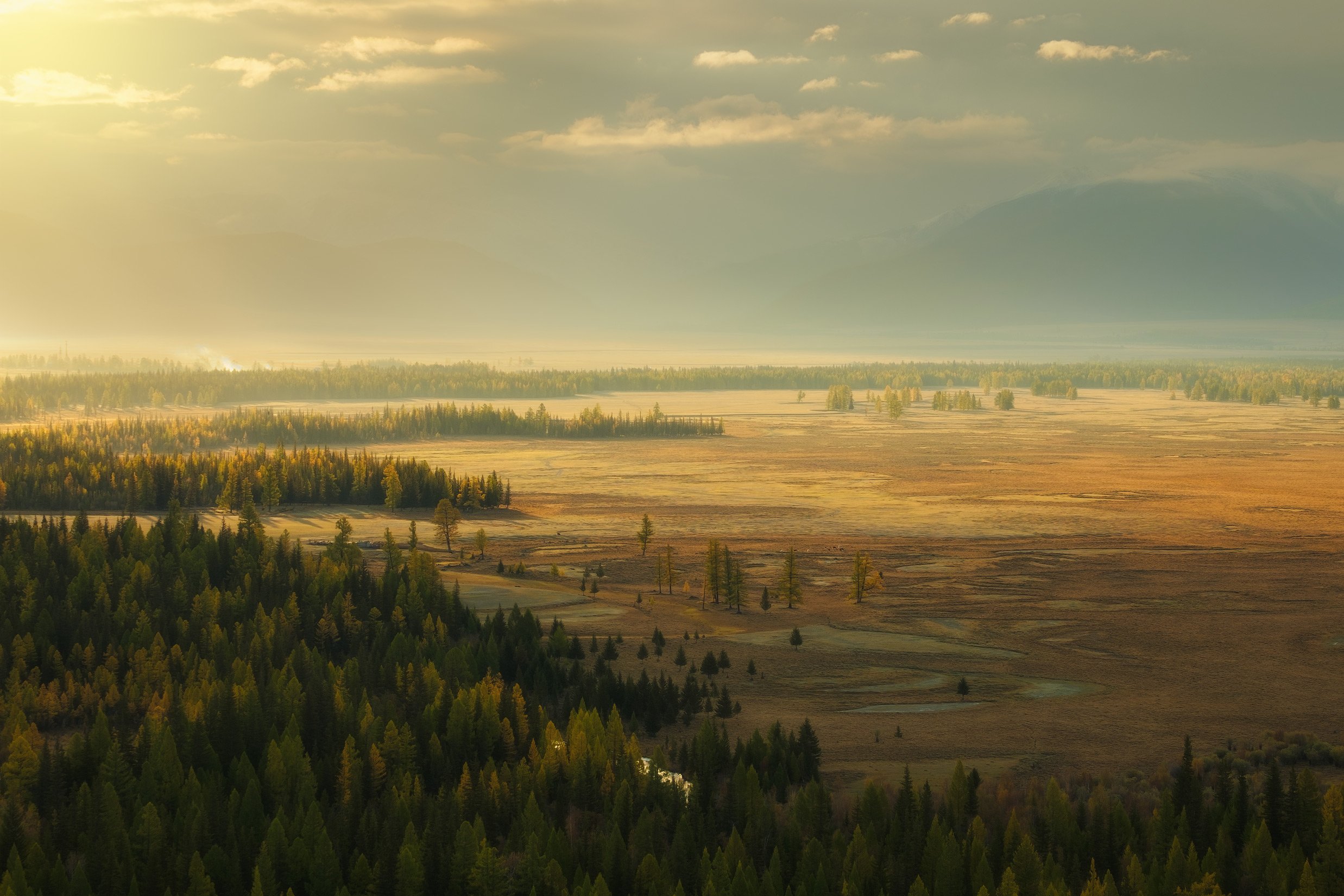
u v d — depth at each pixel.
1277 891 78.06
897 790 100.81
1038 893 78.44
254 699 110.50
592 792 98.62
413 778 102.94
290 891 83.12
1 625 140.38
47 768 99.56
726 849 87.19
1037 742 117.62
